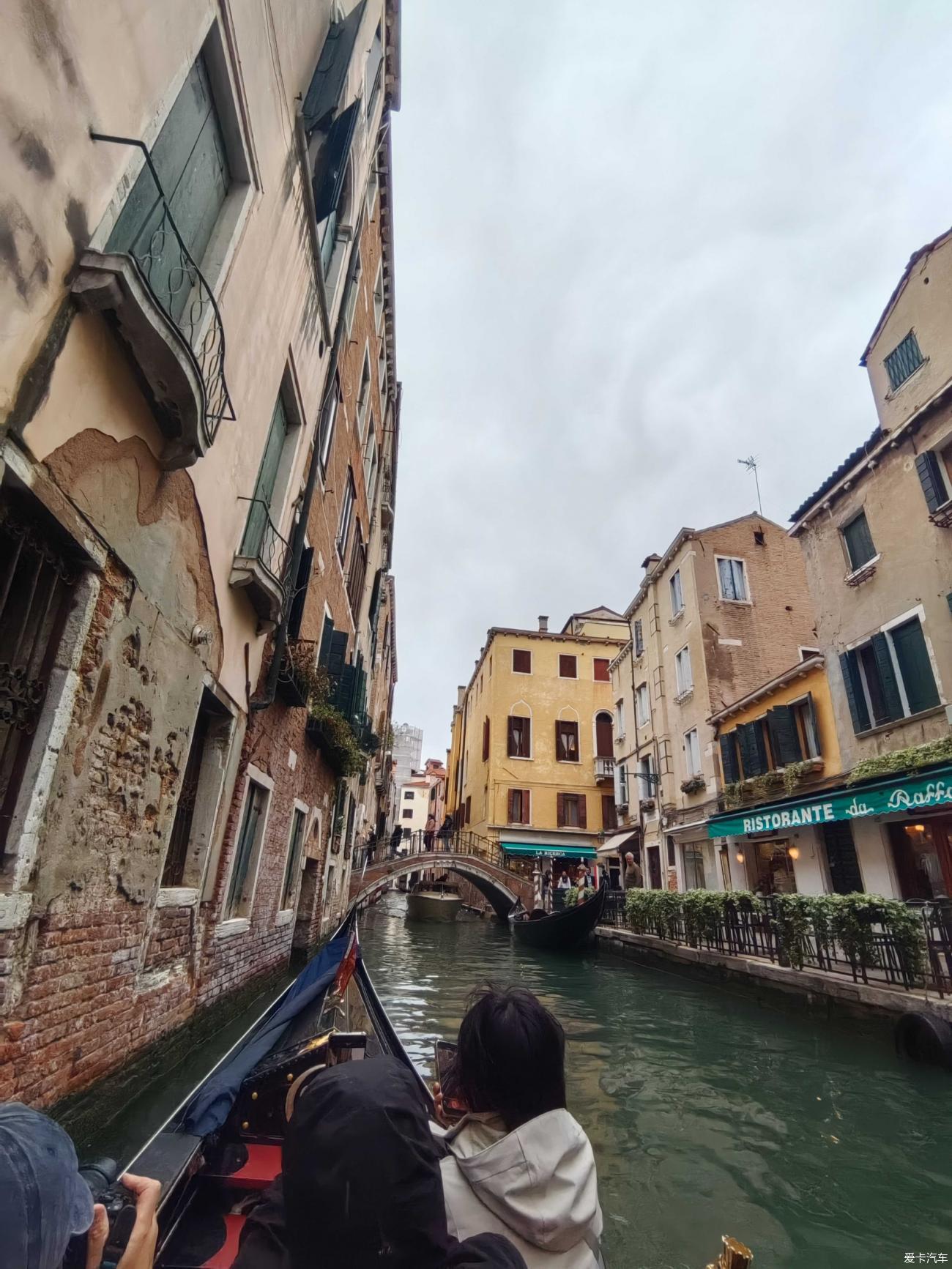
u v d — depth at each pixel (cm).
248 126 509
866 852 1066
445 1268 93
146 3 350
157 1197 119
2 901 290
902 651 1045
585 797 2798
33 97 275
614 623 3316
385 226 1464
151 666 434
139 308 329
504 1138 135
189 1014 540
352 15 766
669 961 1286
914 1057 645
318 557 975
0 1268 67
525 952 1631
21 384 285
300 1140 95
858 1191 397
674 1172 419
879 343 1170
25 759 320
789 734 1286
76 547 340
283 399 750
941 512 971
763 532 1891
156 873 463
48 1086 335
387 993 1027
